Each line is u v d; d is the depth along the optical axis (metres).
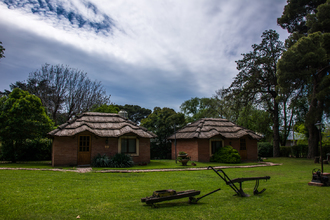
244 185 10.94
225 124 28.27
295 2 29.58
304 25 30.33
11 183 9.90
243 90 32.56
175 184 10.96
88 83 39.00
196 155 24.44
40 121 20.05
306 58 23.38
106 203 7.09
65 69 36.72
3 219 5.36
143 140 21.86
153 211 6.34
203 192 9.07
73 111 37.00
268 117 35.41
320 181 10.34
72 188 9.47
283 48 31.44
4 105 19.16
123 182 11.44
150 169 17.42
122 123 21.94
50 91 34.88
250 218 5.90
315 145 27.36
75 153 18.91
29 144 23.36
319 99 23.84
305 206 6.97
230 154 23.86
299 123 32.91
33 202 6.99
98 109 30.69
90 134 19.50
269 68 31.64
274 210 6.58
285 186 10.21
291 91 27.12
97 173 14.41
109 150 20.14
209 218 5.85
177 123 31.03
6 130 18.66
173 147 28.47
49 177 11.99
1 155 20.94
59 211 6.17
